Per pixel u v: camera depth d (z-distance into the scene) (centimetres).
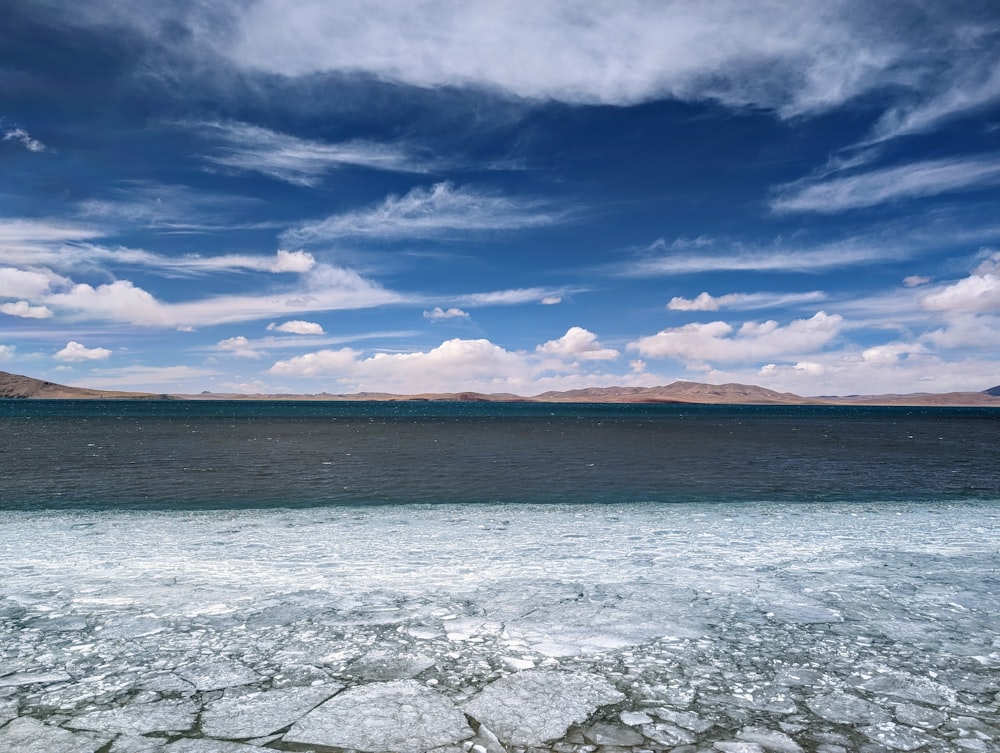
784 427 7769
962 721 455
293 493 1911
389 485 2111
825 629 662
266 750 402
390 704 473
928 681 528
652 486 2105
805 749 411
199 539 1191
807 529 1320
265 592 802
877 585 848
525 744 414
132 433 5394
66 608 729
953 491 2002
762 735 430
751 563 988
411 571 924
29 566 956
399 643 610
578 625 668
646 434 5741
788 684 519
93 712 458
